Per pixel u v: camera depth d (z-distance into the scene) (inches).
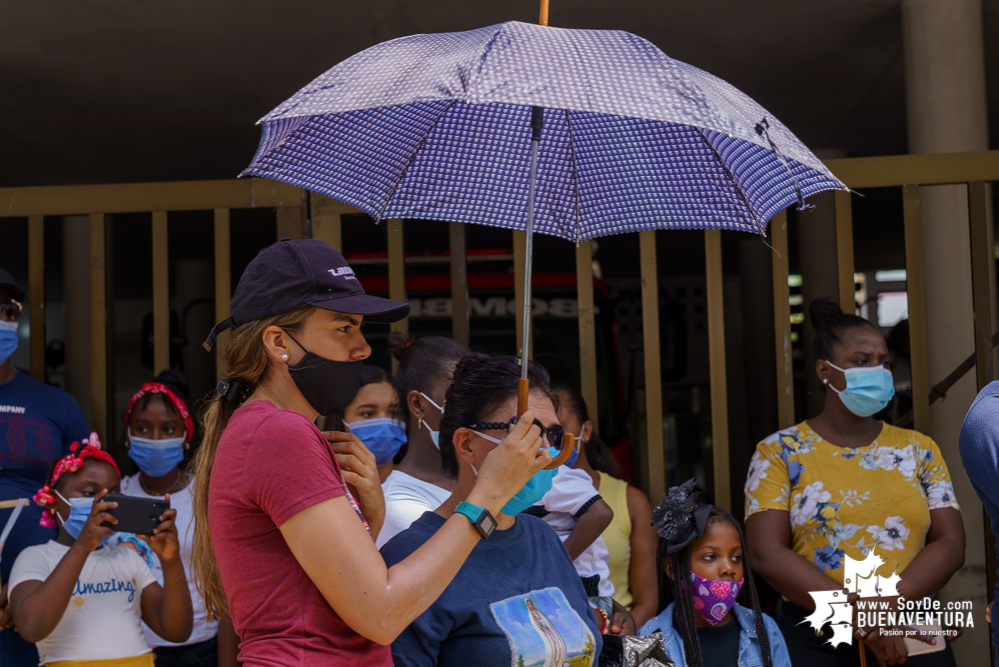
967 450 84.8
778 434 129.3
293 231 148.3
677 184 88.7
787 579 117.7
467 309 147.6
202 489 66.2
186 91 216.2
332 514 58.0
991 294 140.6
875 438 126.3
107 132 242.7
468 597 72.8
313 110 68.7
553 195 91.4
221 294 148.6
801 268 251.1
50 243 312.3
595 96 62.8
